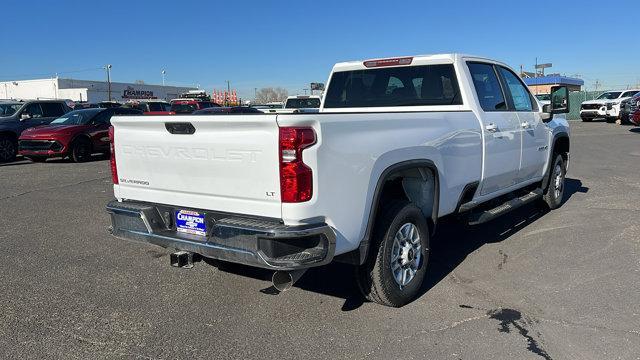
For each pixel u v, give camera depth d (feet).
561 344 11.99
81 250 19.71
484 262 17.85
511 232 21.66
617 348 11.77
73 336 12.67
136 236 13.73
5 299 14.93
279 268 11.02
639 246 19.12
